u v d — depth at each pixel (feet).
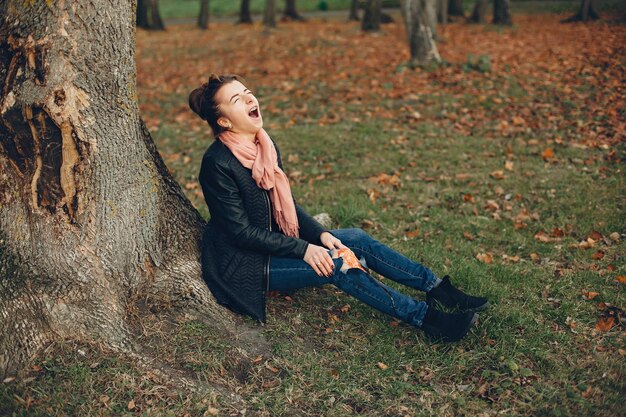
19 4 9.48
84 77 9.61
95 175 9.97
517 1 85.15
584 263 13.99
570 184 18.93
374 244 11.78
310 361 10.42
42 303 9.70
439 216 17.08
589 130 24.00
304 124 27.63
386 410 9.50
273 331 10.96
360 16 85.87
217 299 10.96
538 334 11.16
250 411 9.34
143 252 10.68
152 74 43.62
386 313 11.05
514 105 28.25
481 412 9.36
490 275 13.51
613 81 31.22
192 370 9.84
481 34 56.34
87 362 9.48
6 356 9.44
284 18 83.25
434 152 22.67
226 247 11.08
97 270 10.05
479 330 11.27
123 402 9.13
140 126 10.89
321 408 9.53
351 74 37.29
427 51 37.45
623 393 9.57
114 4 9.78
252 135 10.87
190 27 81.97
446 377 10.20
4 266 9.88
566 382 9.87
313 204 18.19
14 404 8.87
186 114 30.91
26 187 9.89
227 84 10.53
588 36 48.98
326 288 12.71
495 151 22.47
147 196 10.80
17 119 9.56
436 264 13.99
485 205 17.85
